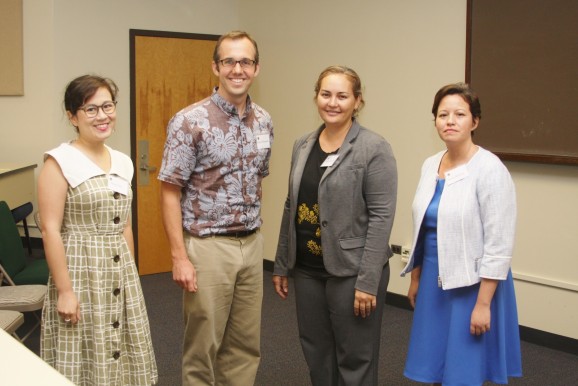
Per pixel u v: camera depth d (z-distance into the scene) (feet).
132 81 16.26
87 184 6.79
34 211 16.65
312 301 7.62
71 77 15.80
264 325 12.85
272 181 17.17
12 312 8.54
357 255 7.15
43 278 11.32
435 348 7.06
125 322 7.22
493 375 6.90
